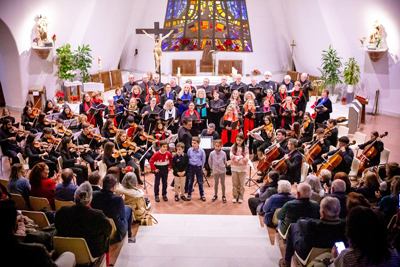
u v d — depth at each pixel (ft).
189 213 25.34
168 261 15.61
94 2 51.03
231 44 64.90
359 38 52.06
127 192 19.54
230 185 30.04
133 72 67.56
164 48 64.23
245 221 22.13
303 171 25.64
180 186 26.96
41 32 48.49
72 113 36.29
